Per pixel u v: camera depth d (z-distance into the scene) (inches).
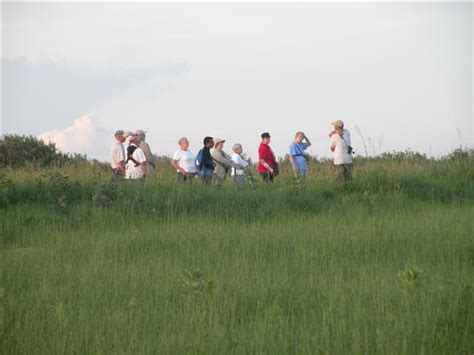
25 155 2304.4
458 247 824.3
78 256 850.8
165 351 483.5
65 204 1185.4
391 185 1387.8
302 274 711.1
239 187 1359.5
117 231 1051.9
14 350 495.8
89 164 2266.2
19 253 883.4
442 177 1465.3
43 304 601.9
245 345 487.2
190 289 625.9
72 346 491.5
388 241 890.1
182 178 1444.4
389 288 621.3
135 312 572.7
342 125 1454.2
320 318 548.1
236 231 1000.9
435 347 473.7
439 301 566.9
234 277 697.0
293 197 1274.6
